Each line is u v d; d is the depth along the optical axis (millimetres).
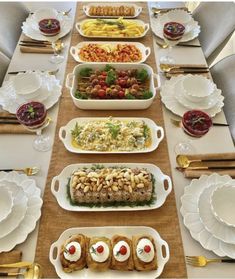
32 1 2156
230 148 1315
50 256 953
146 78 1553
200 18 2105
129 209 1085
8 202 1071
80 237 989
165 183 1188
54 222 1068
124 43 1757
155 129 1345
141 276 945
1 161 1237
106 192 1084
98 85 1458
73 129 1326
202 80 1492
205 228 1041
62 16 1890
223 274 964
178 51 1770
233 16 1877
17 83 1463
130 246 986
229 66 1673
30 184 1144
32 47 1741
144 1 2145
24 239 1006
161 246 1001
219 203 1078
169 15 1918
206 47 1997
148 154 1277
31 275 939
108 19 1928
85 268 963
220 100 1464
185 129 1234
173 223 1075
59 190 1136
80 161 1246
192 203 1106
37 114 1248
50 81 1533
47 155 1262
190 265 980
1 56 1715
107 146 1270
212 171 1218
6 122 1349
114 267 951
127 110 1446
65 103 1467
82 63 1602
